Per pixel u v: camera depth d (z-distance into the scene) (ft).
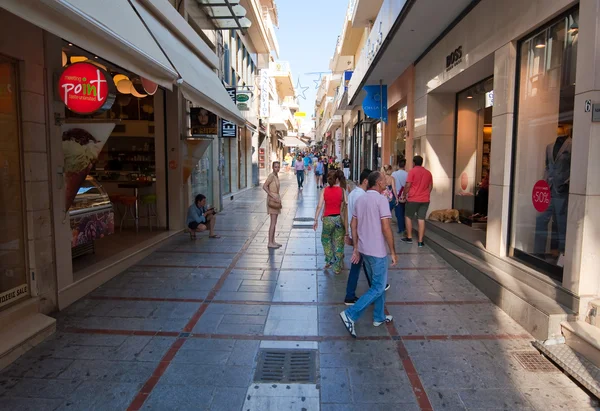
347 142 105.70
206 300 18.12
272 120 104.83
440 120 31.45
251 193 67.92
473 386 11.66
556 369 12.51
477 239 23.90
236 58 61.00
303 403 10.92
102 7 14.17
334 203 22.09
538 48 17.33
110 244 26.55
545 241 16.72
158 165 32.27
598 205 13.38
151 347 13.85
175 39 27.81
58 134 16.55
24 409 10.58
